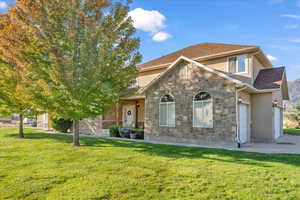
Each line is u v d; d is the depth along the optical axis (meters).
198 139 12.02
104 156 8.05
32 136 14.85
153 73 19.80
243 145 11.66
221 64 15.82
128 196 4.32
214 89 11.60
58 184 4.95
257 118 13.97
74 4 9.12
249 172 5.95
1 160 7.26
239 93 11.69
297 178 5.44
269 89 13.27
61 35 9.13
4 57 10.48
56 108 9.60
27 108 12.90
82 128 20.27
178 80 13.22
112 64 9.65
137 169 6.23
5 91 12.06
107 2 9.63
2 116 13.89
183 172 5.94
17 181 5.11
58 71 8.94
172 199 4.20
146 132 14.58
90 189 4.64
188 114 12.59
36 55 9.05
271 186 4.90
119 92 10.30
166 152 9.05
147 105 14.75
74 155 8.20
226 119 11.05
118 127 16.75
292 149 10.13
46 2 8.90
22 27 9.14
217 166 6.60
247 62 14.51
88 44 9.03
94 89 9.52
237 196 4.36
